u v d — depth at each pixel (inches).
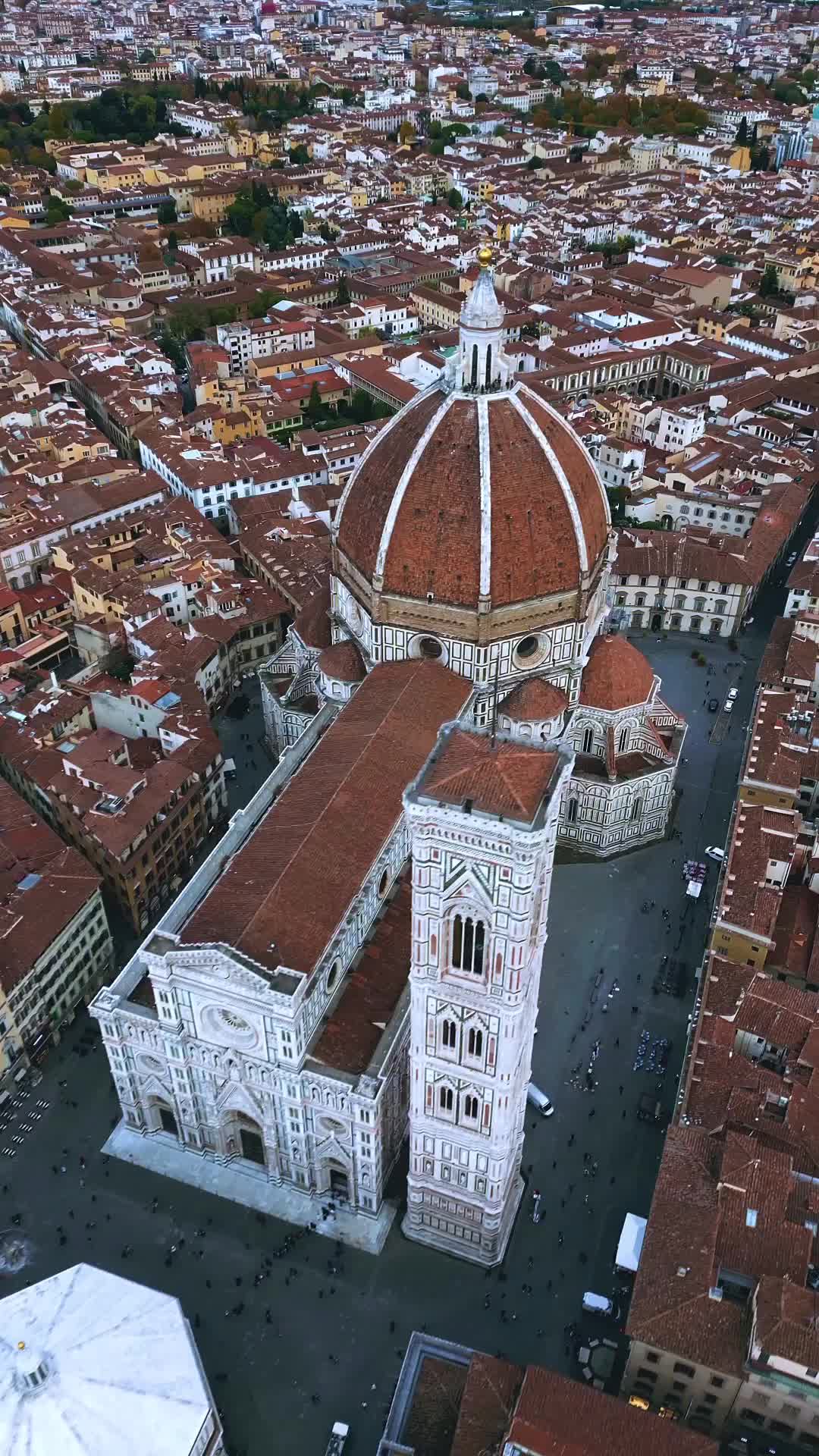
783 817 5600.4
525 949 3189.0
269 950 3880.4
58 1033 5014.8
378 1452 3417.8
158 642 6855.3
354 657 5595.5
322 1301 4033.0
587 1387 3221.0
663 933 5536.4
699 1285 3538.4
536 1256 4175.7
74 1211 4325.8
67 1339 3348.9
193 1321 3961.6
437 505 4985.2
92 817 5324.8
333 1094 3941.9
